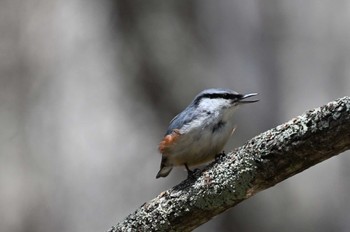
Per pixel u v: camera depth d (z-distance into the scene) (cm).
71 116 1270
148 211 592
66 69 1298
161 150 688
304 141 494
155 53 1239
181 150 681
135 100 1244
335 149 487
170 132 693
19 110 1275
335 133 478
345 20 1279
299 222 1138
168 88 1226
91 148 1245
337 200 1152
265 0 1279
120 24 1270
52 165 1238
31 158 1241
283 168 515
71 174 1233
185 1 1261
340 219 1139
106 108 1264
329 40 1273
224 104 687
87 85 1281
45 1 1346
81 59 1297
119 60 1262
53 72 1298
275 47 1266
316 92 1244
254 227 1136
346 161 1167
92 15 1311
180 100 1216
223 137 686
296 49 1270
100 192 1215
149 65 1236
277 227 1136
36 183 1228
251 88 1234
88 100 1274
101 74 1279
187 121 678
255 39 1266
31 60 1305
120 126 1248
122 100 1255
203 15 1264
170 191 585
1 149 1242
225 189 547
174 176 1202
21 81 1292
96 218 1203
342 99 478
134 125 1239
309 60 1262
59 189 1225
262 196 1149
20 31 1323
